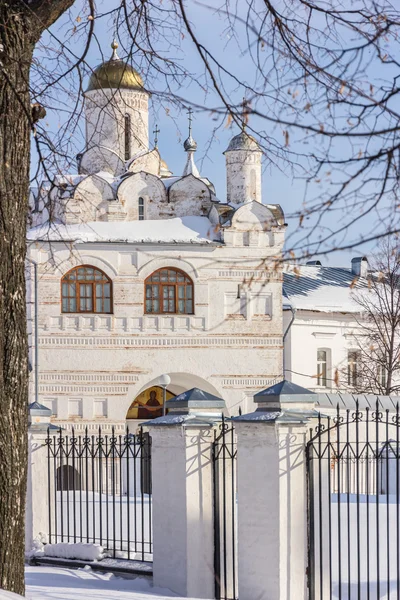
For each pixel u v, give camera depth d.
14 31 10.51
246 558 12.77
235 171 47.56
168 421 13.89
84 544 16.02
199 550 13.66
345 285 57.66
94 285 44.47
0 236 10.34
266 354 45.47
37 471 17.53
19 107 10.48
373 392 51.47
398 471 12.74
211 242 45.06
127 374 44.47
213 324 45.19
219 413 14.14
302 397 12.88
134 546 17.03
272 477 12.62
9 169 10.41
